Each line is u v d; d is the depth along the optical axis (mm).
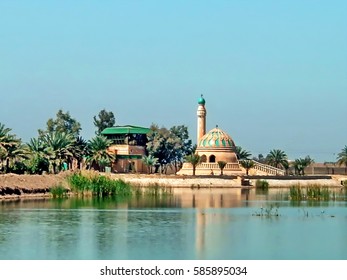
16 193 196500
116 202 180125
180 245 96625
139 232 111062
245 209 158250
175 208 160625
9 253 89062
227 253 90062
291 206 169125
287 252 91250
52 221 126938
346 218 135375
